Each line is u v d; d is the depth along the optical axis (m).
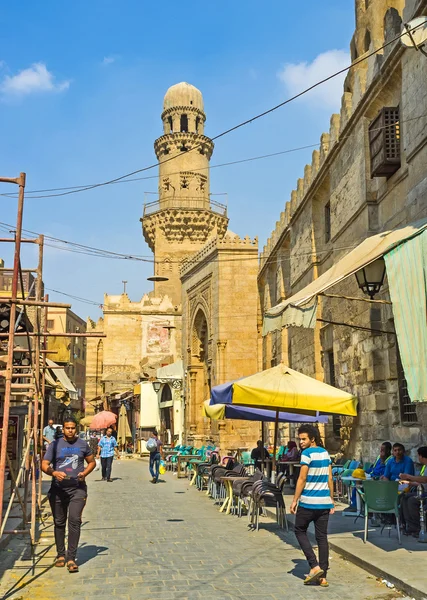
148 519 11.31
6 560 7.76
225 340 29.30
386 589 6.33
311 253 18.80
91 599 5.96
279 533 9.74
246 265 29.98
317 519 6.69
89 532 9.85
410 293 6.96
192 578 6.77
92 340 61.16
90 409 59.62
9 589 6.34
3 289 24.50
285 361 23.41
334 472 13.54
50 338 18.66
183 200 49.34
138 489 17.23
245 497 11.43
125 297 48.16
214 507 13.15
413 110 11.03
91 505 13.50
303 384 9.93
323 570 6.41
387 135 12.03
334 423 17.23
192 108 51.94
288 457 16.17
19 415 13.84
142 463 31.27
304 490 6.75
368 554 7.51
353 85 14.63
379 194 13.23
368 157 13.64
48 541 9.06
